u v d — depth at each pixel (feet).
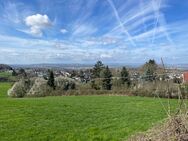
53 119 68.49
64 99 117.80
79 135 53.47
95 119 68.80
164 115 73.72
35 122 64.95
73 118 69.82
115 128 58.59
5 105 92.32
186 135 23.39
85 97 129.49
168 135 23.99
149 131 27.20
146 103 99.35
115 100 110.83
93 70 189.47
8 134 54.19
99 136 52.34
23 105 92.07
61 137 52.24
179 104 25.59
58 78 167.94
